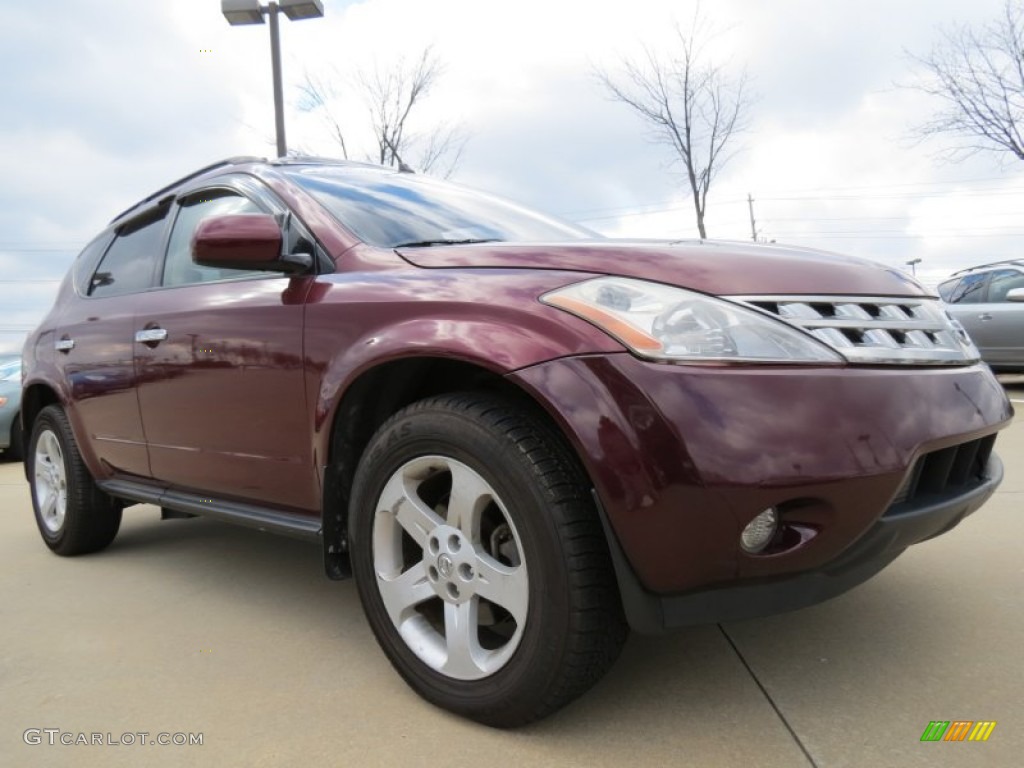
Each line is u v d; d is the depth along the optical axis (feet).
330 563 7.46
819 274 6.59
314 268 8.12
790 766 5.62
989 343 28.81
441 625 7.02
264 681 7.41
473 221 9.50
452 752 5.99
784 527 5.61
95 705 7.03
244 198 9.64
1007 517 11.97
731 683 6.91
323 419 7.30
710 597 5.63
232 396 8.59
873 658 7.29
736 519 5.36
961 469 6.77
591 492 5.80
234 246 7.68
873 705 6.42
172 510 10.80
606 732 6.17
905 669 7.04
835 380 5.71
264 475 8.43
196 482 9.66
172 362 9.46
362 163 10.84
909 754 5.69
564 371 5.72
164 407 9.73
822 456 5.43
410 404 7.18
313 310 7.64
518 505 5.87
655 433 5.42
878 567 6.16
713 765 5.66
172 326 9.52
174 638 8.64
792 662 7.28
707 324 5.73
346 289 7.47
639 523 5.46
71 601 10.15
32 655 8.27
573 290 6.11
